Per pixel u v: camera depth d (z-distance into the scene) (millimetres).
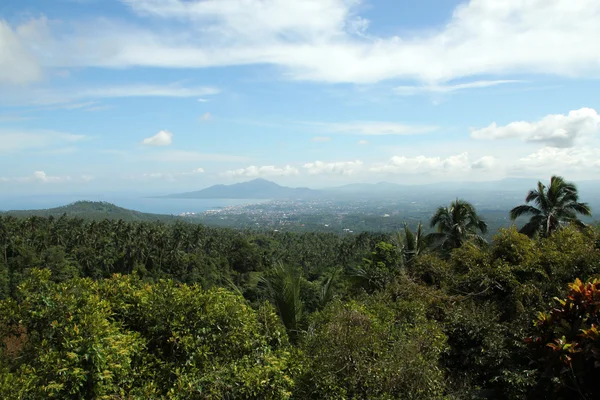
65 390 2637
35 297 3088
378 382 3252
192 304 3529
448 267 7512
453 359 4965
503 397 4234
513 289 5699
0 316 2992
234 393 3064
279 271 5992
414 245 11508
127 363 2979
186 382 3035
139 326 3543
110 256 40906
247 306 4004
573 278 5434
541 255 6188
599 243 6203
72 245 43031
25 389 2465
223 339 3494
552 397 3398
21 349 2973
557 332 3299
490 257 6938
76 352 2748
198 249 45938
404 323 4598
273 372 3242
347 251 43281
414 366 3361
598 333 2936
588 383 3109
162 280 3762
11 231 40062
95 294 3547
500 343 4566
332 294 6648
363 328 3787
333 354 3424
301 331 4961
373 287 8445
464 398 4074
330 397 3162
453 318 5266
